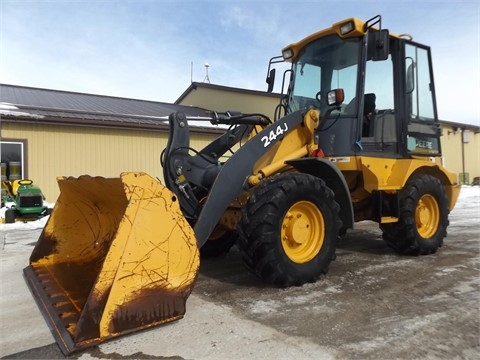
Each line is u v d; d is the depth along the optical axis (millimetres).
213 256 5070
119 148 12094
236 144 5234
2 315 3125
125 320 2529
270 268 3502
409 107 5152
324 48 4812
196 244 2885
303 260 3732
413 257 5004
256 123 4457
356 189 4816
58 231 4074
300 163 3918
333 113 4602
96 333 2424
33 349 2535
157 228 2709
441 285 3785
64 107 12586
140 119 12703
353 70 4527
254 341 2594
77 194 4016
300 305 3250
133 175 2691
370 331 2740
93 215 4090
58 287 3340
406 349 2473
